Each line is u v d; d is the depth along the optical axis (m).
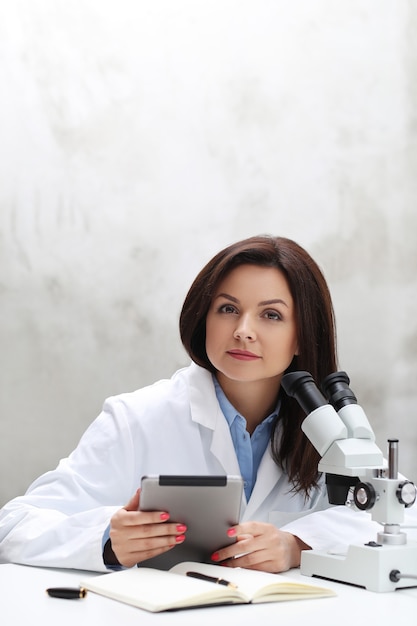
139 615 1.10
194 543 1.35
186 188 2.90
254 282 1.58
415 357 3.06
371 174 3.05
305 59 3.00
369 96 3.05
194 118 2.92
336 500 1.39
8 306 2.77
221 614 1.12
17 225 2.79
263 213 2.96
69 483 1.63
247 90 2.96
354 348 3.02
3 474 2.74
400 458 3.03
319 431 1.37
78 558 1.41
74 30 2.84
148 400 1.75
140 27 2.88
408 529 1.55
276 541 1.41
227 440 1.69
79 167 2.84
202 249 2.91
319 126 3.01
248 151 2.95
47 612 1.11
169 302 2.88
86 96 2.84
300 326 1.61
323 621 1.09
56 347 2.79
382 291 3.05
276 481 1.70
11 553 1.49
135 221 2.87
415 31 3.09
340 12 3.03
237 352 1.58
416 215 3.09
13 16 2.81
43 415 2.78
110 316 2.84
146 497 1.27
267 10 2.98
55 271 2.81
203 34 2.93
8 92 2.80
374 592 1.27
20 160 2.80
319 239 3.00
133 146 2.87
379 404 3.03
